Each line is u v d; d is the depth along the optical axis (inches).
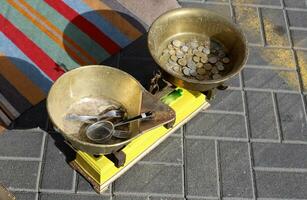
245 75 61.9
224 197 51.9
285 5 70.2
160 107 46.8
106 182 50.6
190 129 56.4
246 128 57.3
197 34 55.6
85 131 47.4
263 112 58.9
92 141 46.4
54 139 54.1
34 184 50.9
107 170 49.8
